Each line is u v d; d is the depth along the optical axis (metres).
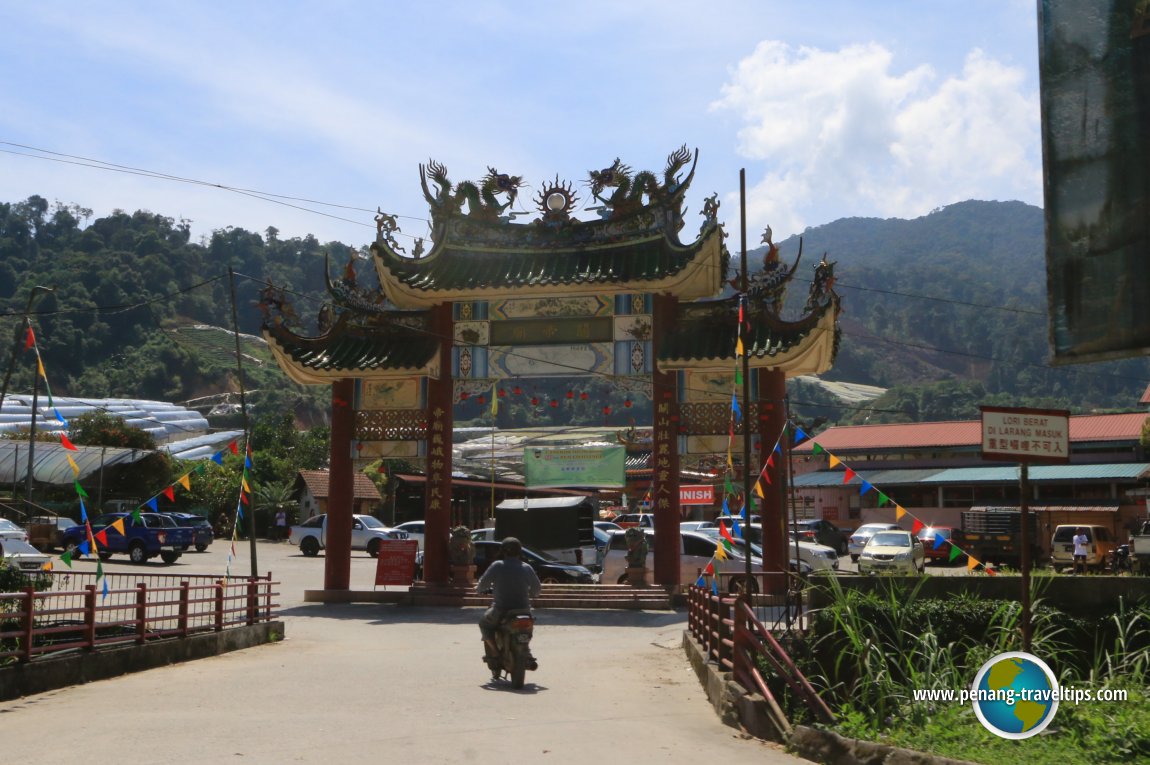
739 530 28.19
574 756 8.80
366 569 37.44
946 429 53.81
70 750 8.68
